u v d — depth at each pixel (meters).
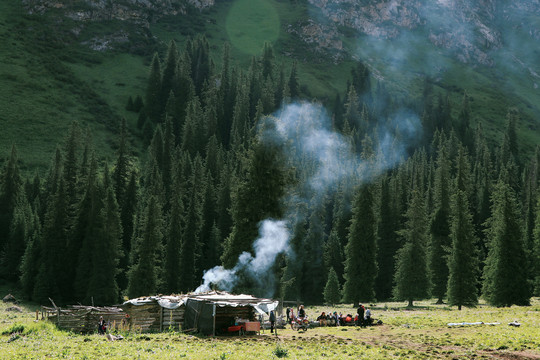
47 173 119.69
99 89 185.12
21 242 94.38
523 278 64.88
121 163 111.44
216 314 36.16
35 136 145.12
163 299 38.44
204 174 126.44
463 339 30.98
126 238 99.19
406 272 74.31
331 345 29.34
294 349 27.56
